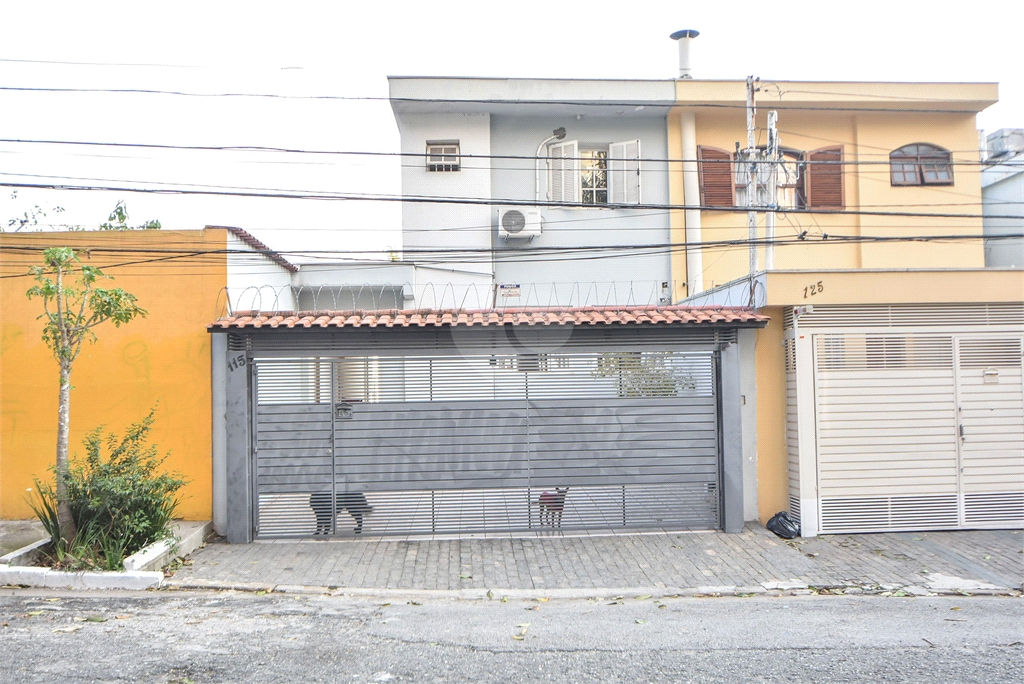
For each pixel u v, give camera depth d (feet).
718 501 32.17
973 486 32.07
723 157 58.80
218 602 22.82
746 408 33.14
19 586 24.11
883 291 31.96
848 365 32.12
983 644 18.60
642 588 25.00
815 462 31.78
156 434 31.89
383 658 17.35
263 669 16.49
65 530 25.79
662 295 58.39
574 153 58.39
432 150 58.34
